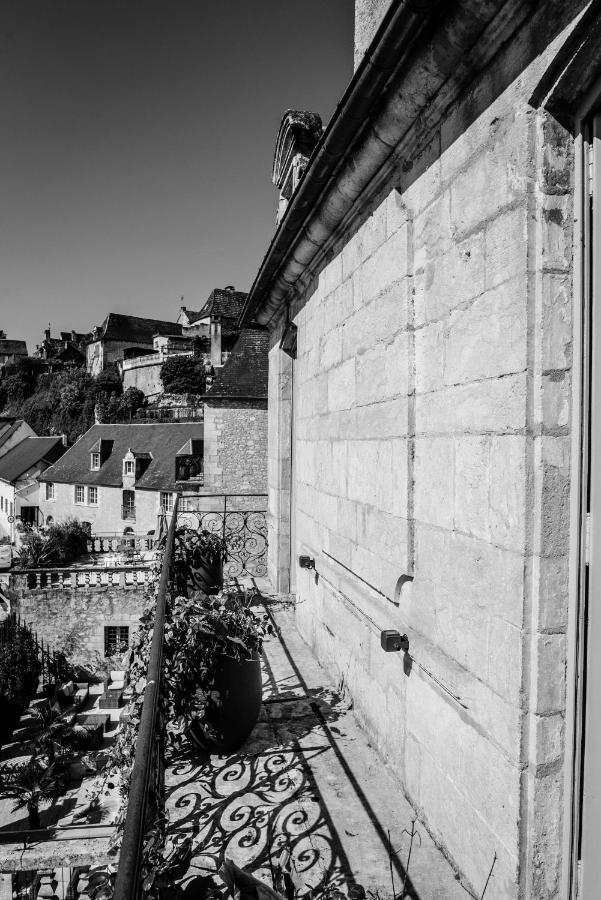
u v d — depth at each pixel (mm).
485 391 2301
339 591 4426
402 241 3107
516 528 2072
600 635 1909
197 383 63625
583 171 1983
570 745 1993
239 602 3826
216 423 18578
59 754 12828
